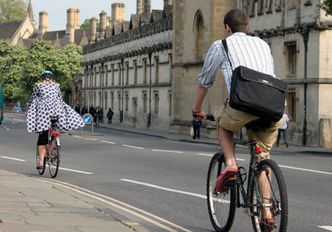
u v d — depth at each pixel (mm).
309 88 52656
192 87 76375
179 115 80125
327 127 51094
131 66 107250
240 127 10078
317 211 14648
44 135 22375
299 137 53562
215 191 11102
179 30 79750
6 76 163875
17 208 13141
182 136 69625
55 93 21625
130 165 27109
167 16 91500
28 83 148500
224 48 10070
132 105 105750
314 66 52062
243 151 38844
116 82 117000
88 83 140125
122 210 14016
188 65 77500
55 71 146250
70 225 11266
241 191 10453
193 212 14477
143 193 17844
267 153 10219
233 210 10734
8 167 25891
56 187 17672
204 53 71812
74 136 58312
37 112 21422
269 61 10109
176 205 15578
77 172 23953
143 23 105375
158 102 92750
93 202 14859
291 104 55562
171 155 33281
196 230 12297
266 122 9812
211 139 62031
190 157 31750
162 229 11859
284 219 9062
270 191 9539
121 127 98875
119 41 115375
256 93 9477
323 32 51375
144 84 98938
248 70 9578
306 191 18172
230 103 9602
